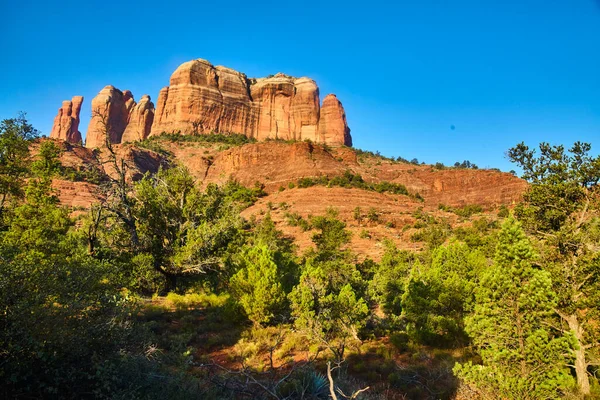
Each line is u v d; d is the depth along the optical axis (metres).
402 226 82.69
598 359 9.30
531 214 11.20
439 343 14.87
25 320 5.42
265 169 120.25
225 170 129.62
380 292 29.20
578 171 10.26
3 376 5.21
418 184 132.25
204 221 24.20
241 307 15.43
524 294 8.42
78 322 6.22
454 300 15.68
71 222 28.03
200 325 14.59
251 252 17.88
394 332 17.03
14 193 26.20
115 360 6.20
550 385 8.09
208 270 24.30
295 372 9.09
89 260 8.87
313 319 13.66
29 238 20.73
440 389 9.95
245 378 9.03
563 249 10.47
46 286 6.11
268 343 12.89
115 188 22.50
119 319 6.97
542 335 8.34
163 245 24.03
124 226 23.33
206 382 8.16
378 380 10.74
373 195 97.69
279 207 91.62
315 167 113.75
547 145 10.88
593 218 10.20
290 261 23.80
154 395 6.09
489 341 8.89
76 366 5.87
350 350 13.36
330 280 20.36
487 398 8.56
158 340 10.97
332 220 56.44
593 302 9.23
